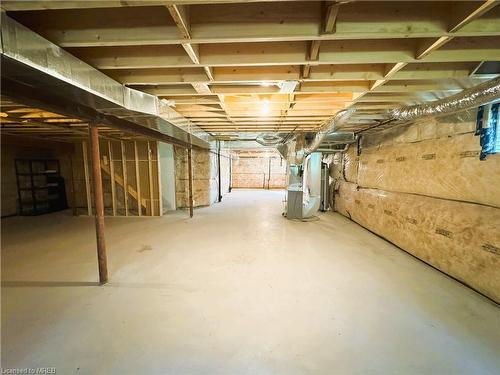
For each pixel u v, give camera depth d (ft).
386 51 5.20
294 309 6.22
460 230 7.52
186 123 11.69
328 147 18.39
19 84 4.94
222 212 19.49
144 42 4.53
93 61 5.64
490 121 6.77
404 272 8.38
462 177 7.77
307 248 10.87
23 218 17.43
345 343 5.05
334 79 6.37
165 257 9.77
